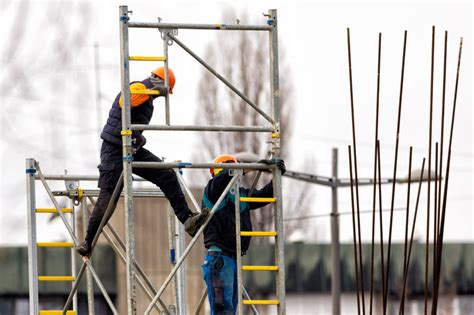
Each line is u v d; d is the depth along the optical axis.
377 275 92.75
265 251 88.06
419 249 93.56
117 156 32.31
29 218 34.41
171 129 31.55
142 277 37.59
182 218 32.16
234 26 32.12
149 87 31.92
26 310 83.50
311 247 92.31
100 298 81.25
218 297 32.94
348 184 63.88
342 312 92.75
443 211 32.34
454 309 95.69
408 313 93.62
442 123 32.62
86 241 33.00
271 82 32.38
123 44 31.28
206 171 87.88
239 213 32.06
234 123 88.19
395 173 32.94
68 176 35.62
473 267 96.44
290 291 91.94
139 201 79.50
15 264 83.31
